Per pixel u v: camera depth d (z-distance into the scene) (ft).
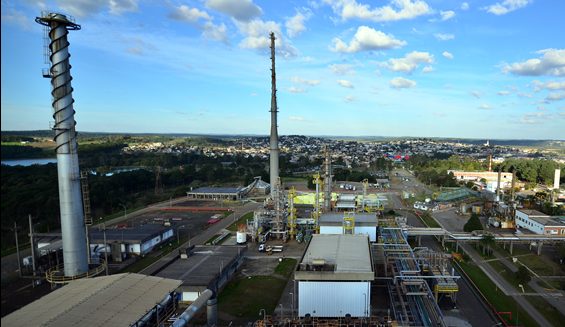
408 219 396.57
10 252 266.57
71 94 195.52
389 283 195.11
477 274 226.17
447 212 433.07
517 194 515.50
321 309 163.84
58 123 192.34
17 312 119.65
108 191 488.44
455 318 169.68
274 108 412.57
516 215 353.51
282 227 320.91
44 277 215.51
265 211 347.15
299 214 392.27
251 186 595.88
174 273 204.33
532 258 258.16
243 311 179.01
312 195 471.21
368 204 433.89
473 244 292.81
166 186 654.53
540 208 403.75
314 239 225.15
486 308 179.93
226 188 570.87
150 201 504.43
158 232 297.94
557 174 535.60
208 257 235.81
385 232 286.87
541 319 168.45
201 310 178.60
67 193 196.24
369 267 171.42
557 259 255.70
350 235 233.96
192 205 486.38
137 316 116.98
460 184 617.62
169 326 132.05
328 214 324.60
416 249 261.44
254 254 274.57
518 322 165.37
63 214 197.57
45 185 401.49
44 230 332.60
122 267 246.88
